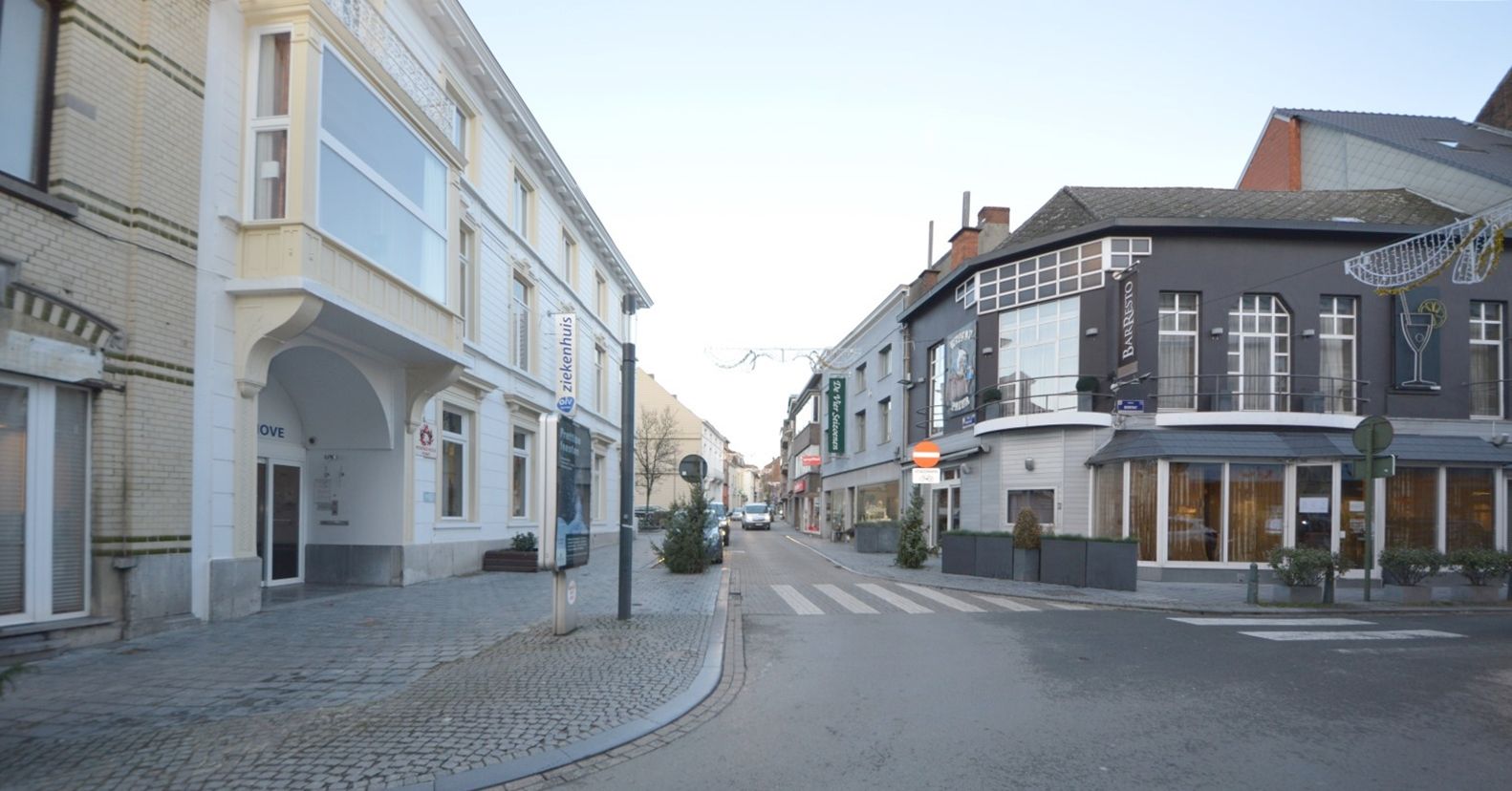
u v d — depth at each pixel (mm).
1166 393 18297
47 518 7809
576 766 5055
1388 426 13000
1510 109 24844
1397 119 25188
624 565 10156
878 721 6074
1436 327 18453
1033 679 7484
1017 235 21859
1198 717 6188
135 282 8500
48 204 7625
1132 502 17234
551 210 21719
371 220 11219
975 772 4969
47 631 7672
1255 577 13305
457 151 13695
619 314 30938
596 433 27000
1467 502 17172
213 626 9258
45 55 7836
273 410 12930
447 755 5090
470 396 16609
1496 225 13031
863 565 20625
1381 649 9156
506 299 18344
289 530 13445
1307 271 18438
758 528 54906
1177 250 18531
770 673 7754
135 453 8453
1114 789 4684
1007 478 19797
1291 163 24719
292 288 9656
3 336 7254
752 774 4945
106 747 5164
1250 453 16641
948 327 24156
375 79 11195
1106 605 13133
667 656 7898
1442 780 4863
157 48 8820
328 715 5895
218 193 9594
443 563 15258
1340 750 5410
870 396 33188
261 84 10125
